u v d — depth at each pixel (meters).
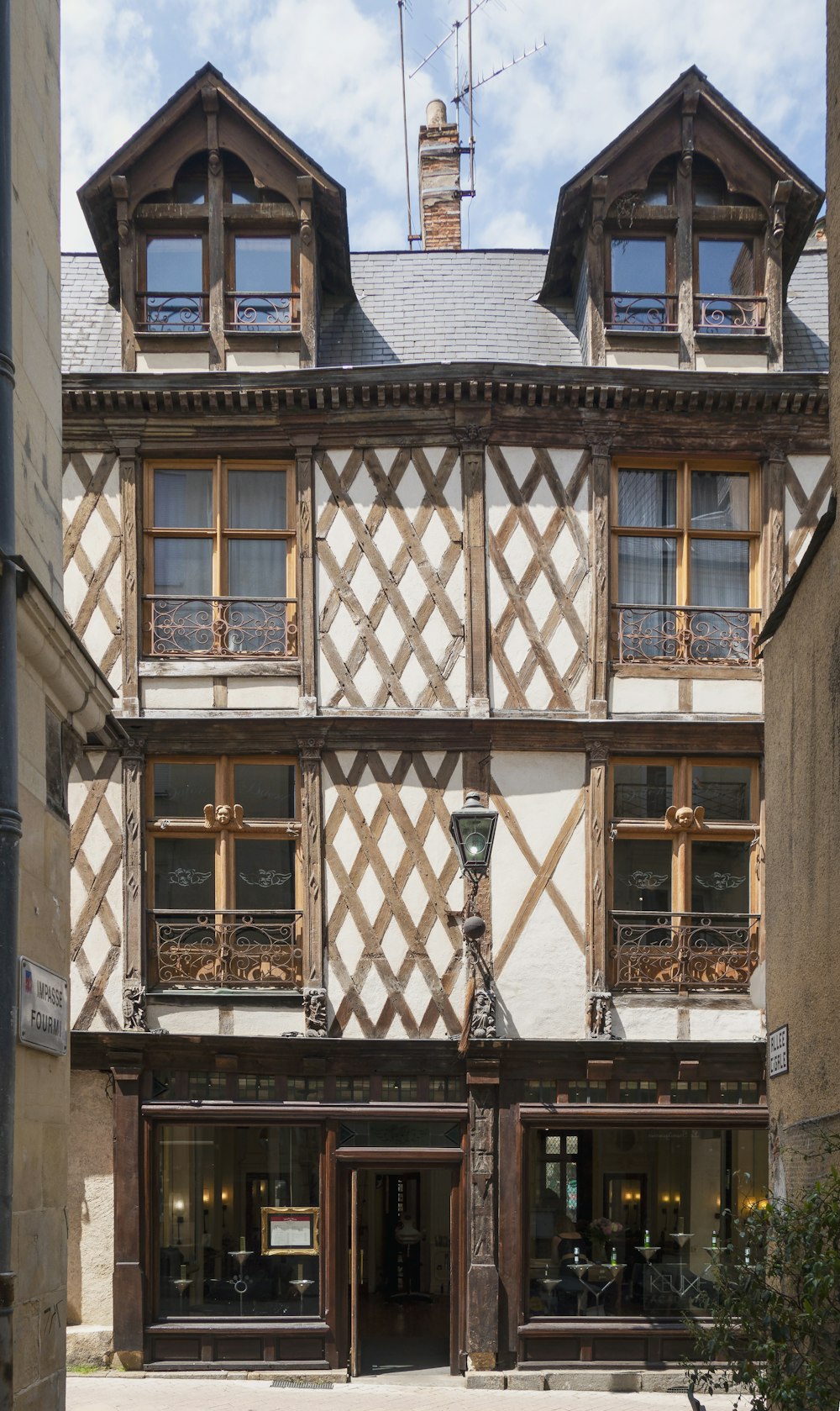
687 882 10.81
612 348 11.19
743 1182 10.56
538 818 10.73
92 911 10.65
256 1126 10.55
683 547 11.19
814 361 11.64
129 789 10.73
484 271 12.60
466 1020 10.30
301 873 10.74
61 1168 5.30
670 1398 9.62
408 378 10.88
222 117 11.17
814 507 11.16
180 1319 10.27
